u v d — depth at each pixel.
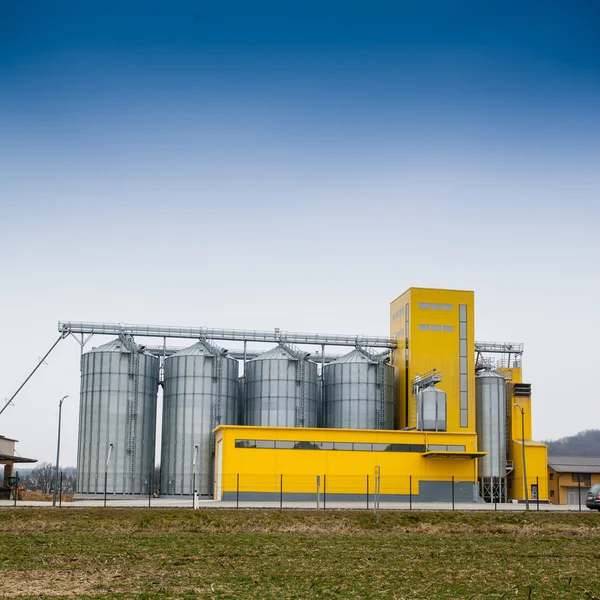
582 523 60.69
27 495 95.38
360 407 98.75
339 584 33.25
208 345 99.38
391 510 65.38
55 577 33.97
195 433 95.19
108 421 94.31
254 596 30.36
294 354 100.00
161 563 38.62
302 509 64.75
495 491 97.69
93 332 99.19
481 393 100.69
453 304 102.44
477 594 31.34
